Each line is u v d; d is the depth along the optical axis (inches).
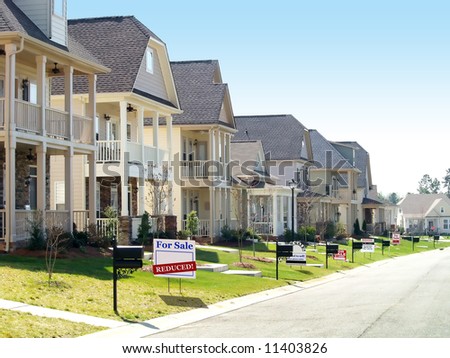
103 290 812.6
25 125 1028.5
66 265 943.7
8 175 996.6
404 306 844.6
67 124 1137.4
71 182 1138.0
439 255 2532.0
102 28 1521.9
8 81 992.2
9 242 998.4
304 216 2450.8
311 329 648.4
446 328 653.3
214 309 810.2
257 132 2812.5
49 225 997.2
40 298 718.5
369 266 1815.9
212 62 1973.4
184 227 1824.6
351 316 746.8
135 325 665.0
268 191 2206.0
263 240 2154.3
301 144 2728.8
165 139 1804.9
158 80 1561.3
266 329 649.6
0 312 633.0
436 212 5423.2
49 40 1090.1
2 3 1043.9
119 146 1398.9
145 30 1504.7
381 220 3978.8
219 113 1828.2
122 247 724.0
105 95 1382.9
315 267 1528.1
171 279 978.7
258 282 1102.4
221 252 1513.3
